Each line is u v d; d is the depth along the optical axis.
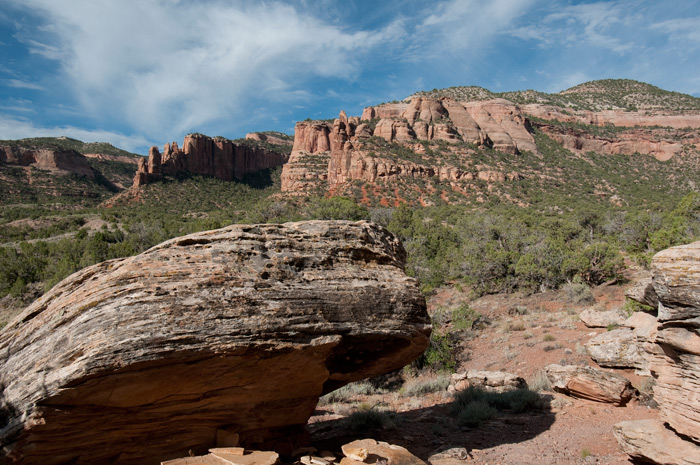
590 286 27.33
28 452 5.22
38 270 39.97
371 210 76.44
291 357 6.29
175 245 6.40
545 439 9.02
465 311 23.31
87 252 41.31
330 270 7.24
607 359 12.98
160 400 5.85
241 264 6.43
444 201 103.06
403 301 7.65
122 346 5.15
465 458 8.05
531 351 17.05
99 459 5.83
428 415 11.57
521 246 36.38
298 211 83.56
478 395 12.22
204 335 5.54
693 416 6.66
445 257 42.50
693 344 6.67
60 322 5.53
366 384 16.52
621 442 7.71
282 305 6.25
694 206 37.19
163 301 5.55
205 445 6.55
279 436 7.57
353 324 6.89
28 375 5.34
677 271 6.95
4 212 95.50
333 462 6.70
